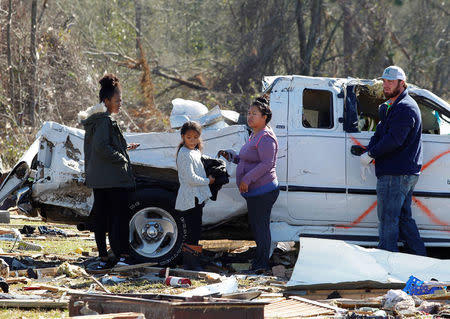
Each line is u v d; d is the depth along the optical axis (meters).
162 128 32.50
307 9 40.00
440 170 12.74
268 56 39.22
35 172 12.14
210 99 37.44
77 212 12.25
